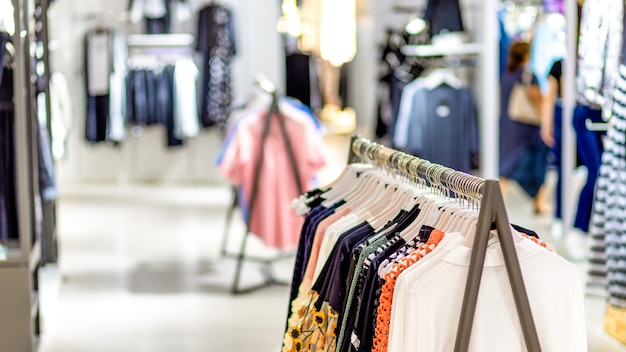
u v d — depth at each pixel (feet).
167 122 33.45
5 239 14.48
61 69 33.55
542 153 25.95
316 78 42.80
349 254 8.50
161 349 14.53
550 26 25.46
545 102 24.77
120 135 33.32
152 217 27.20
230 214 20.94
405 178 9.75
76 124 34.32
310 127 17.74
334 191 10.82
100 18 33.45
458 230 7.48
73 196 31.50
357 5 44.70
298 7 33.68
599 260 16.51
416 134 25.54
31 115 14.49
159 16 33.14
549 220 25.66
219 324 15.98
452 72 27.17
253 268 20.43
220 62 32.99
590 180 19.63
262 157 17.57
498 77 25.72
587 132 19.26
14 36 12.91
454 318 7.09
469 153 25.76
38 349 14.48
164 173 35.09
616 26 16.92
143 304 17.35
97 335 15.30
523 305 7.04
